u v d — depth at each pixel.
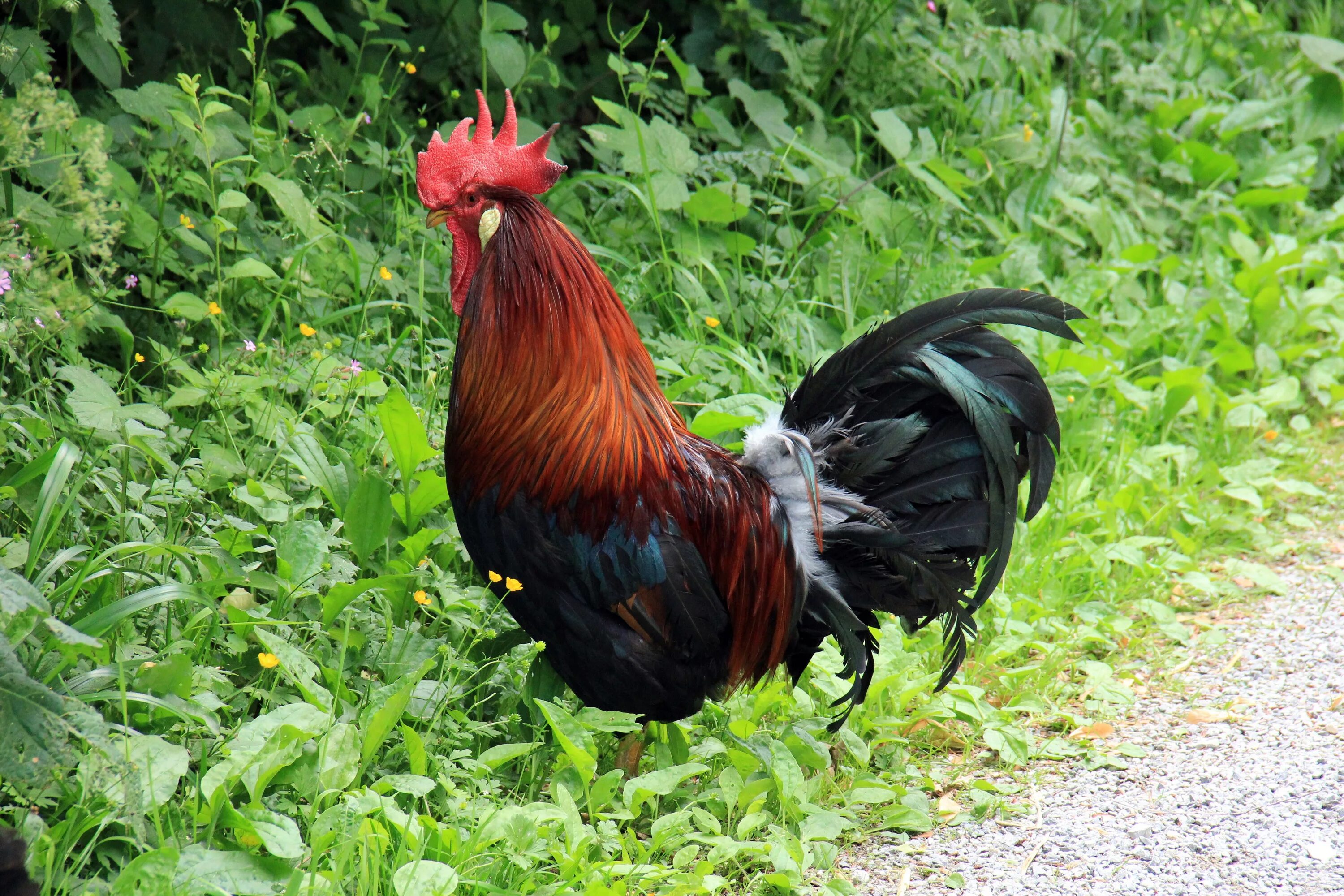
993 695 4.98
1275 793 4.29
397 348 5.51
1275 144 9.71
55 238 4.93
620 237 6.66
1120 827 4.14
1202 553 6.13
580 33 7.73
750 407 5.57
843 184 7.31
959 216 7.69
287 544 4.18
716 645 4.06
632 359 4.00
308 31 7.18
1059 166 8.25
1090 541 5.86
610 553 3.84
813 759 4.29
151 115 5.45
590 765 3.88
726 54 7.71
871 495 4.30
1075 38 9.22
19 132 4.16
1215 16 10.48
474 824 3.70
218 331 5.05
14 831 2.91
